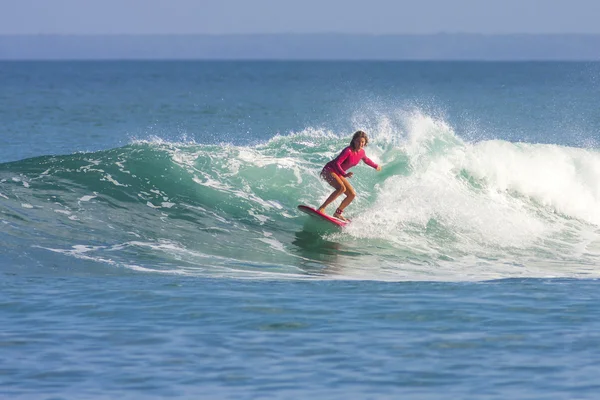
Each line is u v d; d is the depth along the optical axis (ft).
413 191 201.98
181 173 209.46
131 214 191.42
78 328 120.16
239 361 106.11
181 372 102.01
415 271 165.07
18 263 156.66
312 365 104.58
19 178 203.82
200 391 95.71
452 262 174.09
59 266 156.46
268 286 147.95
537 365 104.22
